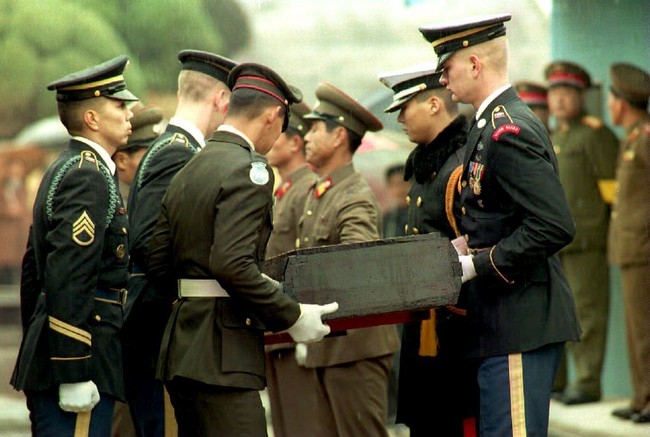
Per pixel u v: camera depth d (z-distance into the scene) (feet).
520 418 52.42
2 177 159.12
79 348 51.65
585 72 88.43
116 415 66.13
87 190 52.54
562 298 53.26
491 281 51.85
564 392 89.35
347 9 193.88
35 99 164.04
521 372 52.47
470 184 53.42
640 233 81.76
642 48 90.53
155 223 56.44
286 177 74.08
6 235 158.92
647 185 82.23
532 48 139.54
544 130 52.65
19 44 161.38
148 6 159.74
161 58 161.27
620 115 83.97
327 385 66.85
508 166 51.57
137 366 59.31
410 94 59.16
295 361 70.64
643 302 82.12
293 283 50.62
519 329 52.42
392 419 82.28
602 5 92.58
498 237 52.65
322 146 68.13
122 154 68.13
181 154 57.57
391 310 51.08
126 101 55.16
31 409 54.49
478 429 55.36
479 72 53.42
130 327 58.95
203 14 172.04
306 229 68.74
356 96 192.75
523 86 90.74
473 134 53.57
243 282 48.83
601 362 87.92
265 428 50.62
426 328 56.08
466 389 57.26
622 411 83.30
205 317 50.29
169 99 161.58
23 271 56.39
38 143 159.94
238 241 48.96
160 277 53.11
